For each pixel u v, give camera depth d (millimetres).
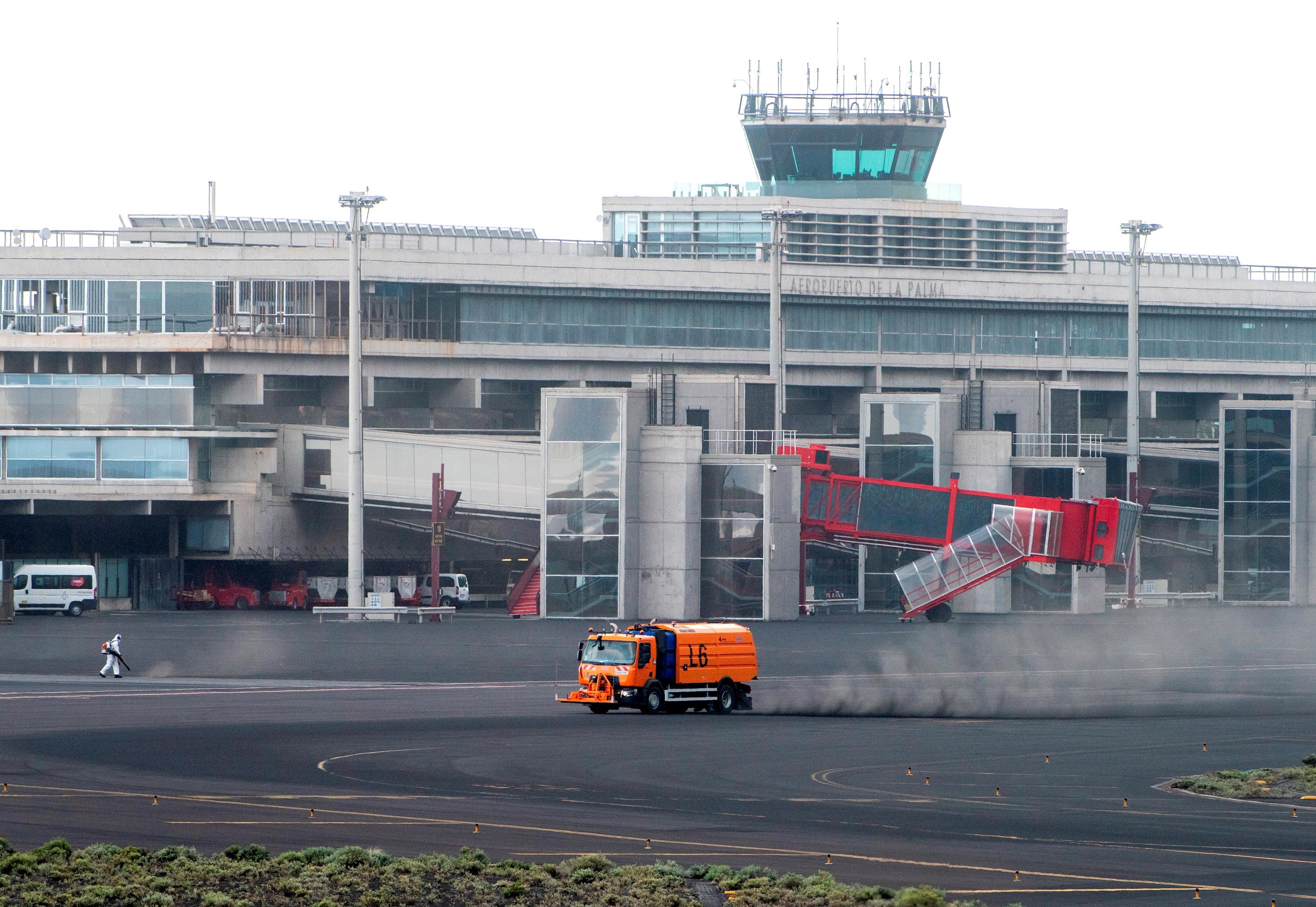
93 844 109812
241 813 124688
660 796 138375
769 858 110062
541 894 98062
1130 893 100125
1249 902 98375
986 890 100625
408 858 106938
